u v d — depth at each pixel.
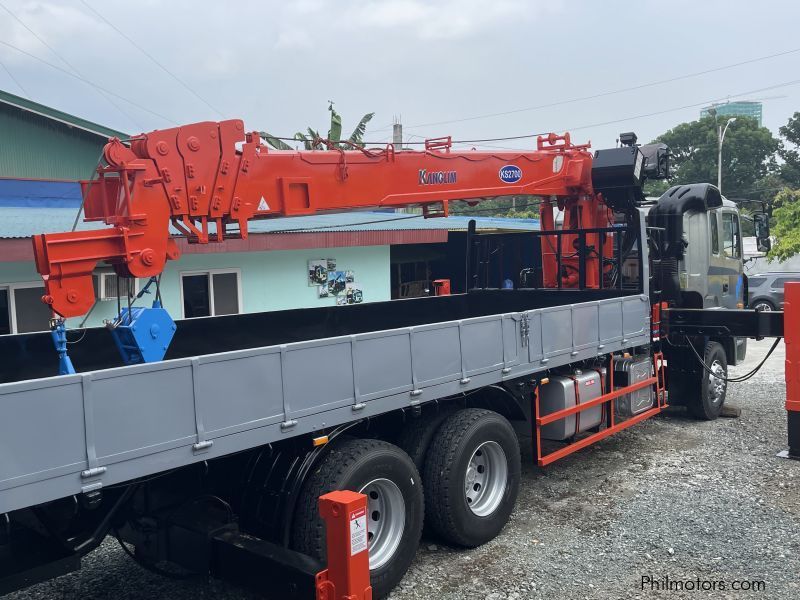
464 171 6.31
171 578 4.19
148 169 4.08
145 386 2.88
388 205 5.69
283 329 6.38
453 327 4.51
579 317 5.82
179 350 5.55
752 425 8.01
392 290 18.53
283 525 3.73
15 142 12.69
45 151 13.05
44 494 2.55
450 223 18.14
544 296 7.77
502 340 4.93
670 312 7.61
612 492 5.82
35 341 4.76
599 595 4.08
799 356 6.62
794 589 4.11
